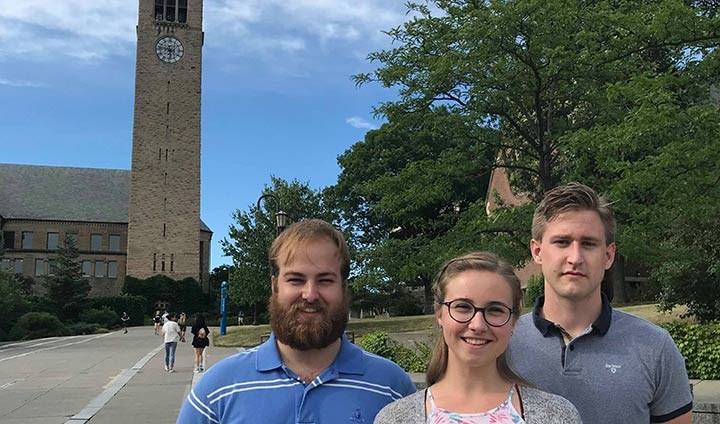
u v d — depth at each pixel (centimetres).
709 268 1515
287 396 298
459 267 271
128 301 6806
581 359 308
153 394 1380
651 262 1346
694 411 762
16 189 8362
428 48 1648
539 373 313
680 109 1063
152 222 7050
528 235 1548
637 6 1285
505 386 267
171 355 1898
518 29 1427
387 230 4909
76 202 8431
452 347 266
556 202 322
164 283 6994
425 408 263
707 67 1155
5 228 7988
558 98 1602
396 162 4638
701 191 1051
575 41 1366
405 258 1717
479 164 1725
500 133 1731
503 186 3881
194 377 1705
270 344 315
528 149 1756
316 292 303
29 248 8000
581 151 1299
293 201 4484
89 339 4175
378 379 310
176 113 7162
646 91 1076
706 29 1130
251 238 4500
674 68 1307
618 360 304
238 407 299
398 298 5006
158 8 7281
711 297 1557
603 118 1510
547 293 331
